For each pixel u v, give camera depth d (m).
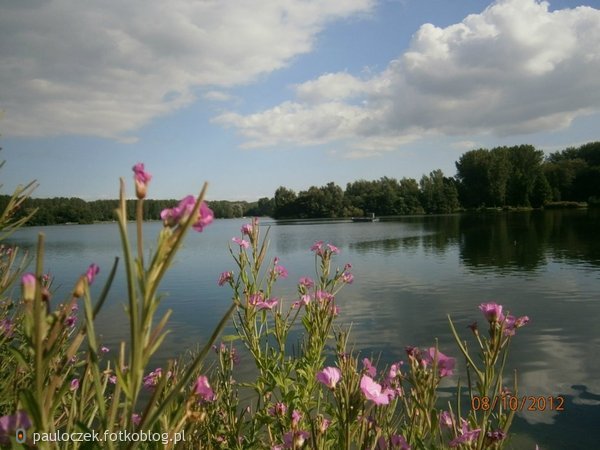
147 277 1.02
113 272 1.11
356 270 25.12
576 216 76.19
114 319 11.70
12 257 2.51
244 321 3.69
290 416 2.43
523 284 19.52
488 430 2.13
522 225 61.28
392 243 43.81
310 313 3.72
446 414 2.37
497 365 9.66
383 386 2.61
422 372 2.31
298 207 140.25
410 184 134.38
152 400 1.10
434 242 43.16
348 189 145.88
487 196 114.50
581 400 7.91
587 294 16.91
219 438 3.06
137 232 1.02
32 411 0.98
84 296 1.07
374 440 1.85
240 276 3.71
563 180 110.25
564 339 11.42
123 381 1.04
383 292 18.66
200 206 1.04
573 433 6.77
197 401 1.48
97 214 96.75
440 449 2.29
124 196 0.99
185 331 12.47
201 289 20.34
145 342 1.04
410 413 2.60
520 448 6.39
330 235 58.69
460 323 13.14
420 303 16.34
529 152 114.12
